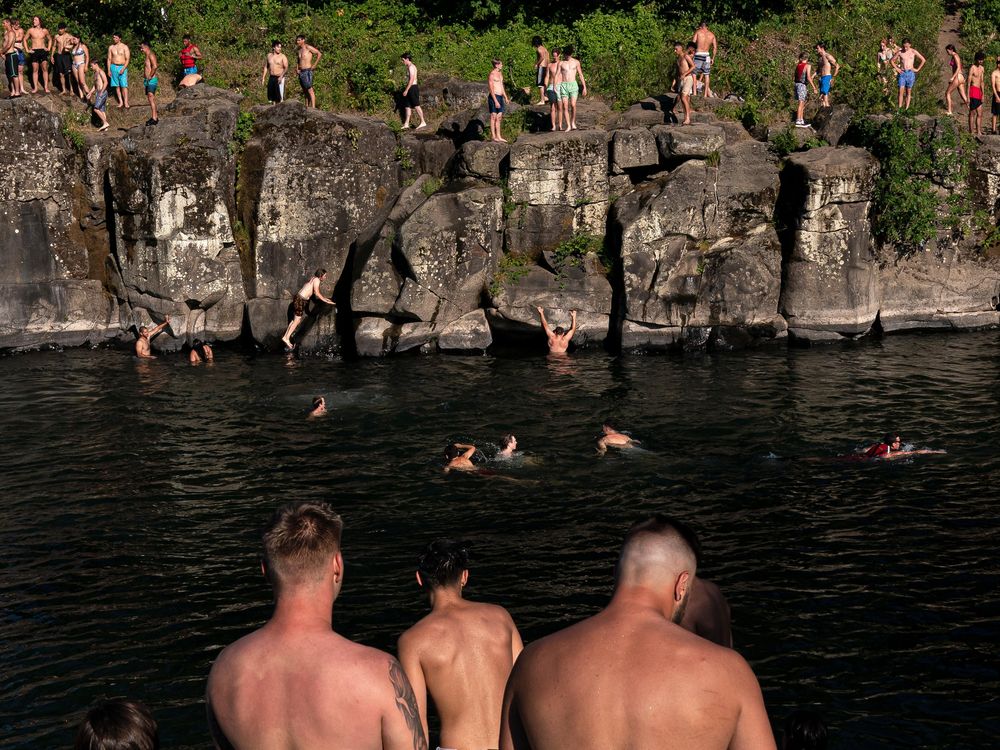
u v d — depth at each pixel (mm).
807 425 16953
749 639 9852
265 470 15320
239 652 3357
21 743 8242
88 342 24562
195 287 24016
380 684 3225
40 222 24078
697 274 23047
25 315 24016
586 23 31047
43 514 13672
